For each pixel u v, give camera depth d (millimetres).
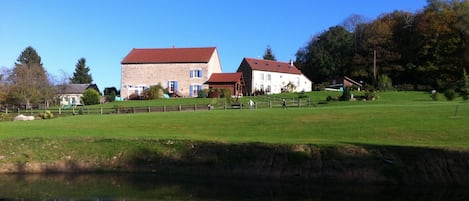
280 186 19688
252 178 21250
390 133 25969
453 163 19844
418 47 90562
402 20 99375
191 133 28750
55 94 80188
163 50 83250
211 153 22984
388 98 60594
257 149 22500
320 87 93188
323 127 29047
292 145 22312
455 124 27609
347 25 118188
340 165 20734
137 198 17328
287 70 94125
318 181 20391
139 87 79625
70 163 23953
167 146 24312
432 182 19469
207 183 20266
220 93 69875
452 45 84750
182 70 78688
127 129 31422
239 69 89938
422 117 30969
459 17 85375
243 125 31391
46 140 25844
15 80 70625
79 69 135125
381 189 18984
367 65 100062
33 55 123688
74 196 17719
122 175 22266
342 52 107875
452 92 34188
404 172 19906
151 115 40656
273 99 65312
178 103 62062
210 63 79500
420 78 90312
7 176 22250
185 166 22781
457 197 17531
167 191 18625
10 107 65312
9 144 25391
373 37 99625
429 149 20625
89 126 33469
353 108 38719
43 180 21172
